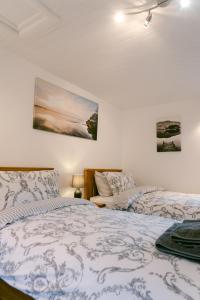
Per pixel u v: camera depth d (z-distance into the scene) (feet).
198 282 2.40
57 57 7.36
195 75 8.50
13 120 7.10
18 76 7.30
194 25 5.50
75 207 5.90
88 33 5.98
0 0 4.94
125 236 3.72
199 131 10.82
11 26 5.82
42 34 6.08
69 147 9.27
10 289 3.71
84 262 2.98
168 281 2.44
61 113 8.89
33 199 5.86
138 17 5.30
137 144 12.68
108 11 5.12
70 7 5.02
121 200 8.28
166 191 10.48
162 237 3.50
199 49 6.66
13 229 4.18
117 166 12.65
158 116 12.12
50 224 4.32
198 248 3.00
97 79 9.05
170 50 6.75
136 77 8.79
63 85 9.07
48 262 3.21
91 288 2.68
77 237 3.67
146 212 7.84
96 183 10.13
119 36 6.09
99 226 4.26
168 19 5.32
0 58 6.82
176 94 10.61
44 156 8.11
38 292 3.12
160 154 11.88
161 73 8.38
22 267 3.39
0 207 5.10
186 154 11.09
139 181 12.42
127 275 2.62
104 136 11.60
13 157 7.06
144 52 6.91
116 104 12.34
